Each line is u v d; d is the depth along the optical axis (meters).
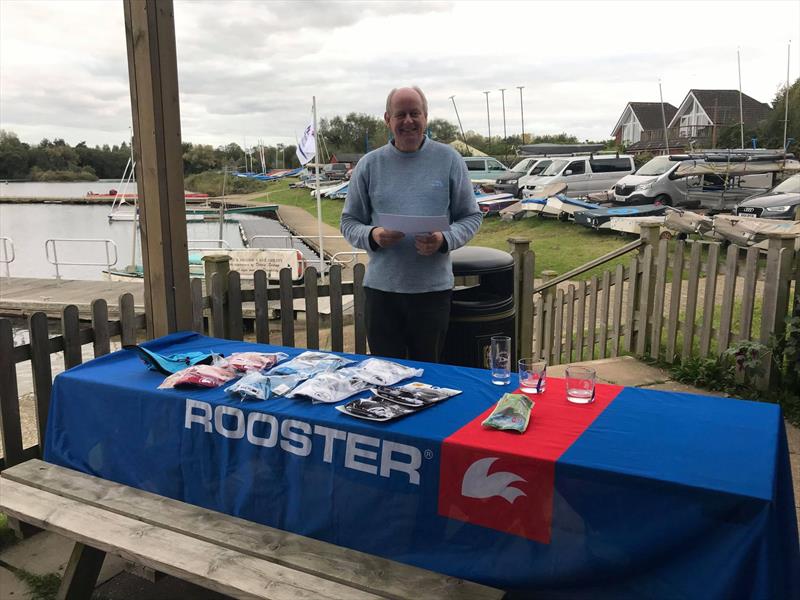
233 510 2.31
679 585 1.59
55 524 2.20
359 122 85.25
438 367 2.77
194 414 2.37
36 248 25.66
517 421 1.98
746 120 40.09
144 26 3.28
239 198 54.72
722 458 1.73
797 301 4.45
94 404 2.63
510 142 49.34
